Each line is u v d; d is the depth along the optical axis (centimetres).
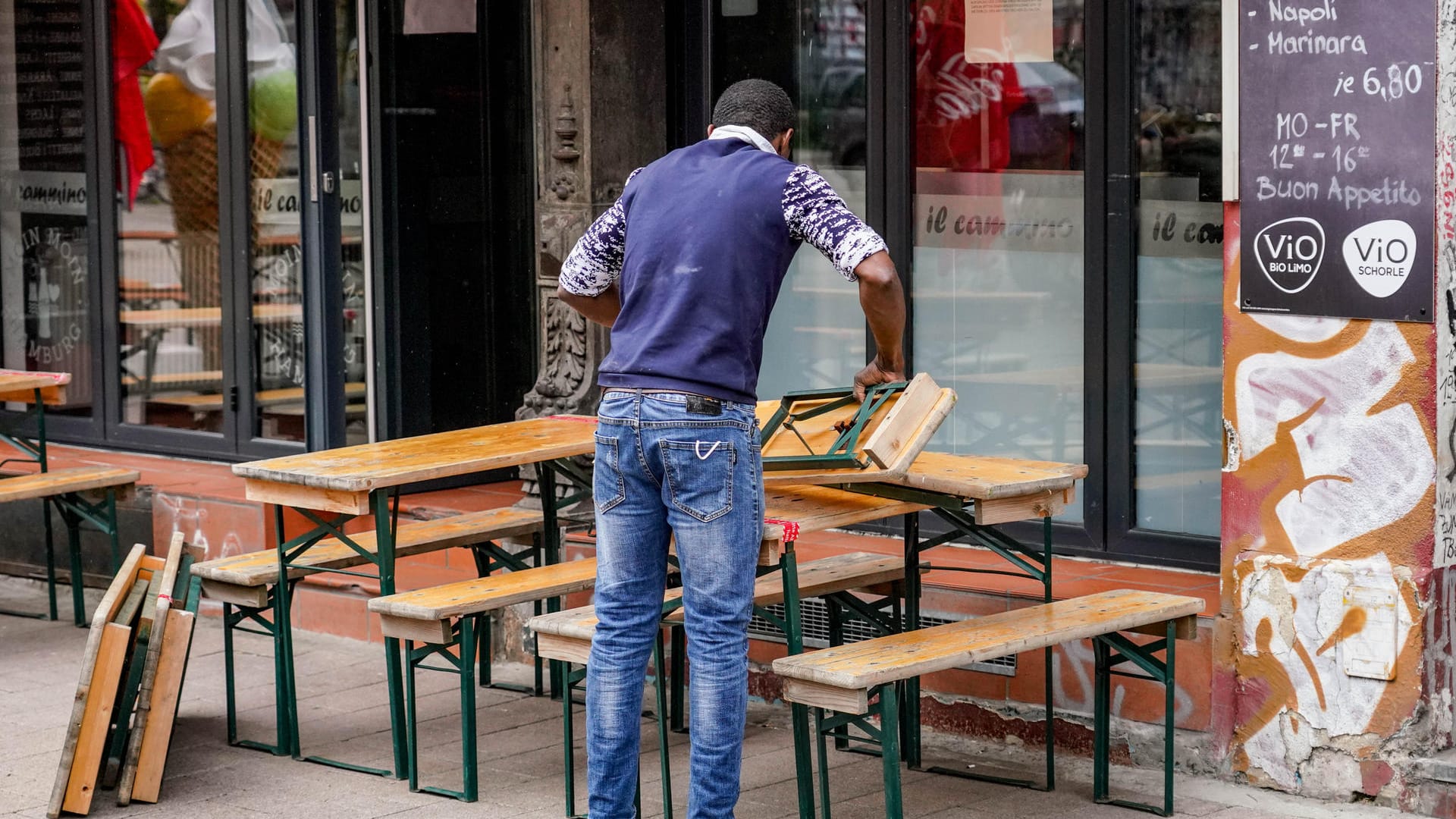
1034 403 1360
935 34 1368
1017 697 1159
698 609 905
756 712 1270
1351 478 1023
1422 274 986
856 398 1005
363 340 1630
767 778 1120
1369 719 1024
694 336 892
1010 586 1216
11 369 1934
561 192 1446
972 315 1382
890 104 1385
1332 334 1022
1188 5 1249
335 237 1617
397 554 1232
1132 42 1271
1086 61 1291
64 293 1892
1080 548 1321
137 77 1783
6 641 1510
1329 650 1034
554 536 1293
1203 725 1092
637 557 923
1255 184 1041
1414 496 1004
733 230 895
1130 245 1284
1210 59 1245
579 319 1453
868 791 1090
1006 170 1351
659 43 1474
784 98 957
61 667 1424
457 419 1662
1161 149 1273
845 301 1450
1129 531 1302
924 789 1092
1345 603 1025
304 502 1108
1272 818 1020
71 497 1534
